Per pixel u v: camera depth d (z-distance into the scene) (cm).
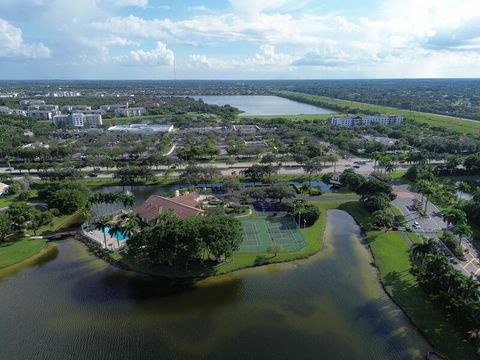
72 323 10544
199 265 13425
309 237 15788
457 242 14275
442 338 9725
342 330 10225
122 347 9600
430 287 11494
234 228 13362
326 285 12394
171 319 10700
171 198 18625
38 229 16788
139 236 13200
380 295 11831
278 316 10812
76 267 13688
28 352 9456
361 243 15550
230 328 10306
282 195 19275
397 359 9194
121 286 12388
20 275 13162
